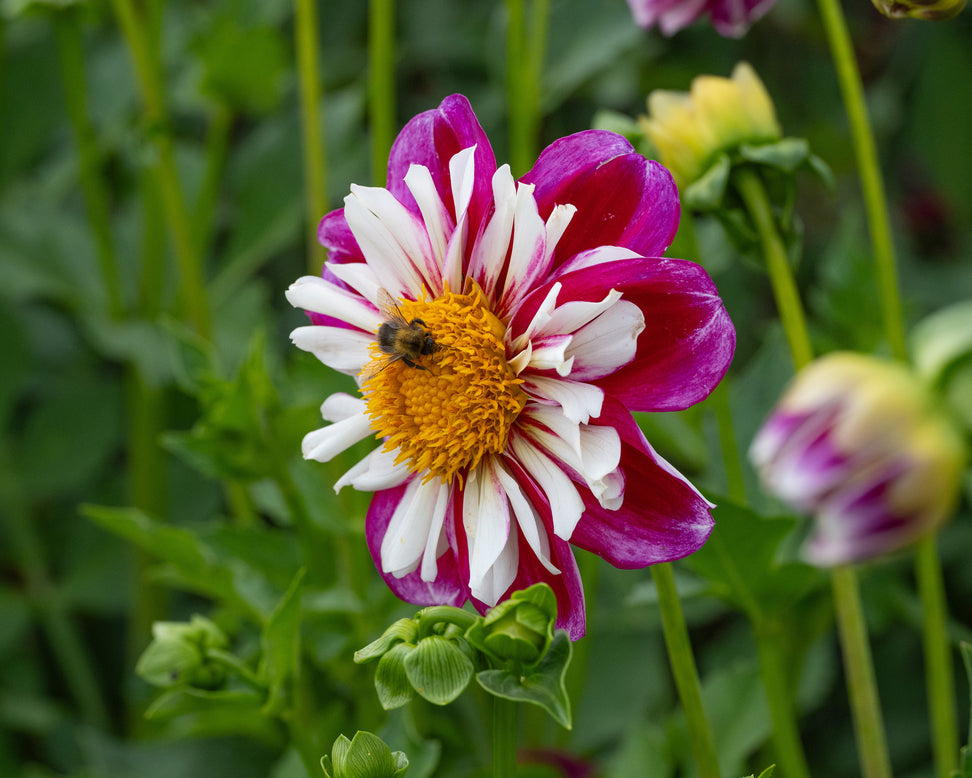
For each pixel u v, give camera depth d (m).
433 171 0.63
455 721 0.78
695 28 1.03
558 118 1.02
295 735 0.67
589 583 0.75
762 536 0.66
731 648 0.83
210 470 0.71
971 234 1.00
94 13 0.84
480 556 0.61
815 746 0.83
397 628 0.60
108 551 0.90
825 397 0.58
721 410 0.69
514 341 0.62
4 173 0.99
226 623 0.70
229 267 0.90
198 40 0.83
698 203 0.66
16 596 0.88
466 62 1.02
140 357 0.84
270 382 0.71
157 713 0.67
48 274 0.90
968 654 0.62
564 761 0.76
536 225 0.61
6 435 0.91
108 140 0.99
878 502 0.57
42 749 0.89
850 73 0.69
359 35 1.07
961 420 0.57
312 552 0.72
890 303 0.70
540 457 0.62
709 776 0.64
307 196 0.90
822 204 1.06
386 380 0.62
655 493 0.61
